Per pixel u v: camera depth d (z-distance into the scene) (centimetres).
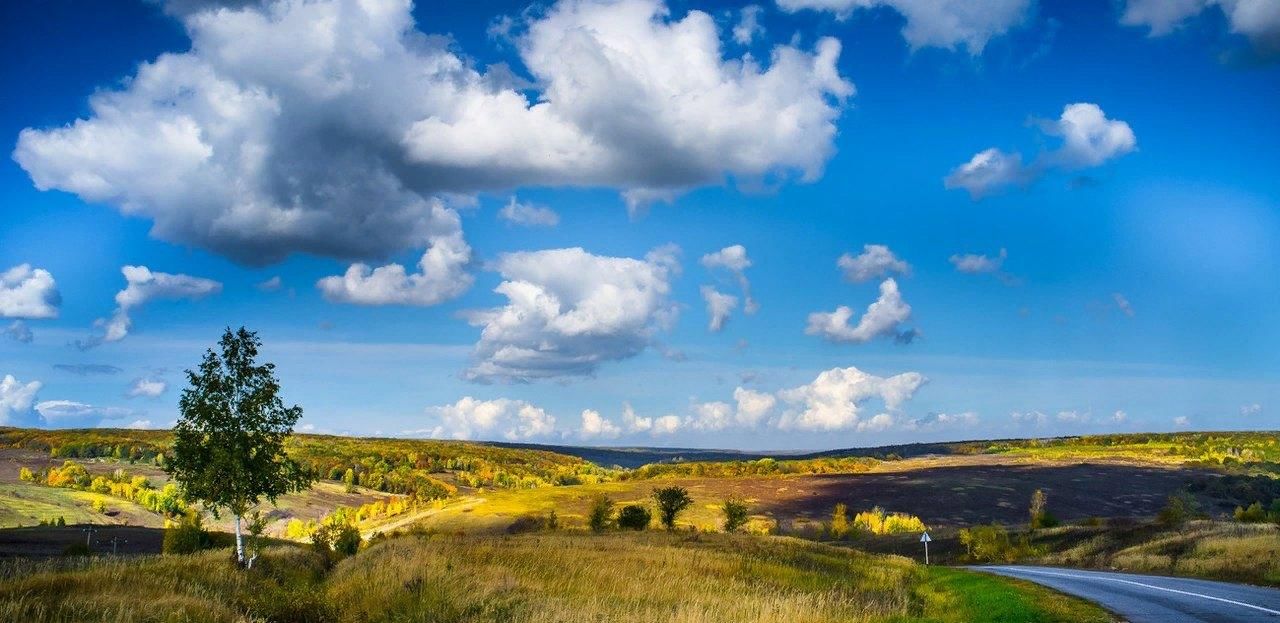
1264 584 2955
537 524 14388
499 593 2497
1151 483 18500
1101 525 8538
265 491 3241
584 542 5503
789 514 17062
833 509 17500
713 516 16300
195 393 3156
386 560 3384
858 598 2855
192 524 5891
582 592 2731
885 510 17100
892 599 3034
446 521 16475
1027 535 8819
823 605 2378
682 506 10306
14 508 16600
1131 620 1998
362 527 17388
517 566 3322
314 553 4466
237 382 3200
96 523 16350
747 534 7919
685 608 2194
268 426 3231
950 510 16850
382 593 2541
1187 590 2764
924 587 3719
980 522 15638
